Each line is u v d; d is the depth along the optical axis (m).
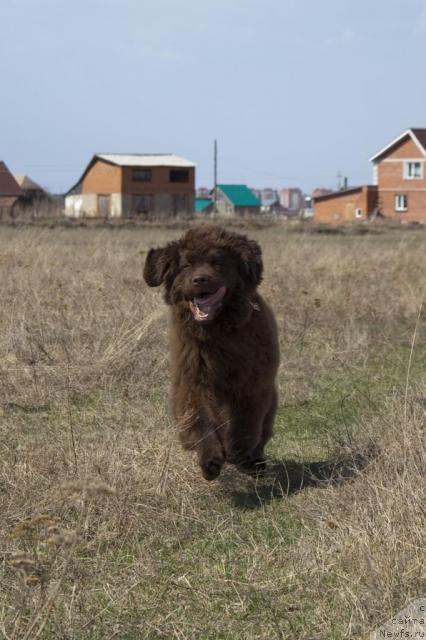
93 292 13.11
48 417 8.69
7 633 4.60
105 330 11.11
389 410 8.34
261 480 7.23
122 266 16.56
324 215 80.19
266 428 7.41
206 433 6.69
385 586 4.85
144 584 5.39
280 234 36.56
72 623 4.79
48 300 12.55
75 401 9.27
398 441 7.08
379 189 78.06
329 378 10.73
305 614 4.98
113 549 5.85
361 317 13.85
